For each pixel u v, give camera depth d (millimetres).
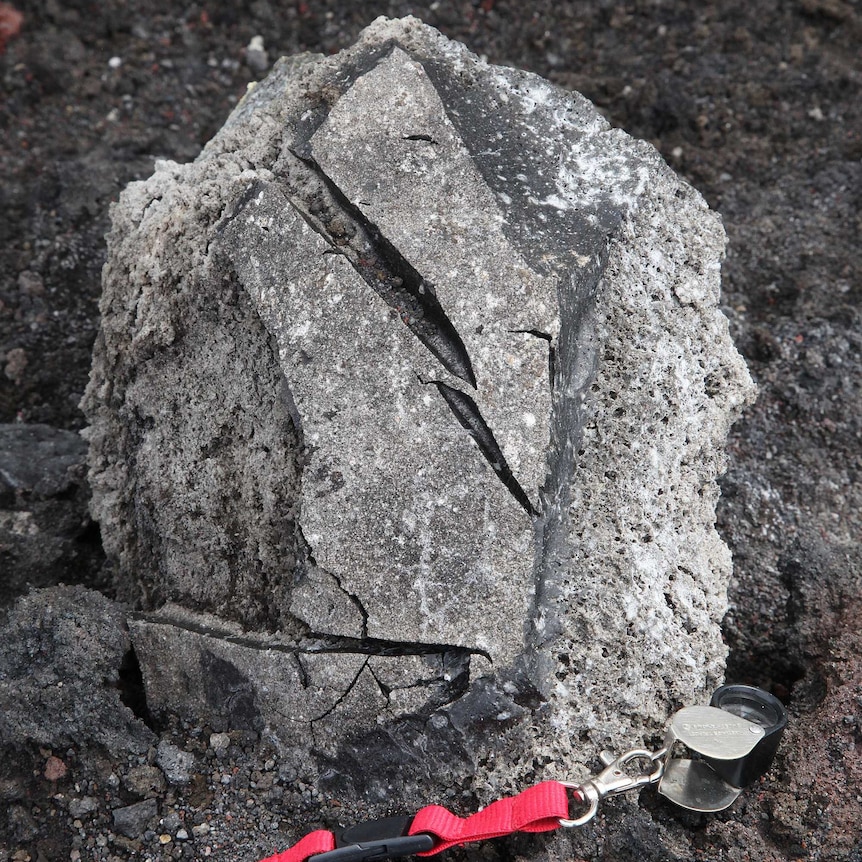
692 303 639
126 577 662
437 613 585
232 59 955
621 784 586
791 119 890
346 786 601
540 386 595
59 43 937
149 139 896
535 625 587
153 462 644
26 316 818
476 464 589
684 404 630
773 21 932
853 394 763
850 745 623
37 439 741
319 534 592
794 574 701
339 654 592
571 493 604
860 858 596
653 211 637
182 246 626
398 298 609
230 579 627
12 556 688
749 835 605
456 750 590
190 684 619
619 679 602
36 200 855
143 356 641
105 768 607
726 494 732
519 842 597
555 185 631
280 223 611
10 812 601
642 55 930
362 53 652
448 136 625
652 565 613
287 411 602
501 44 949
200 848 597
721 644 632
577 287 607
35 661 618
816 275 814
